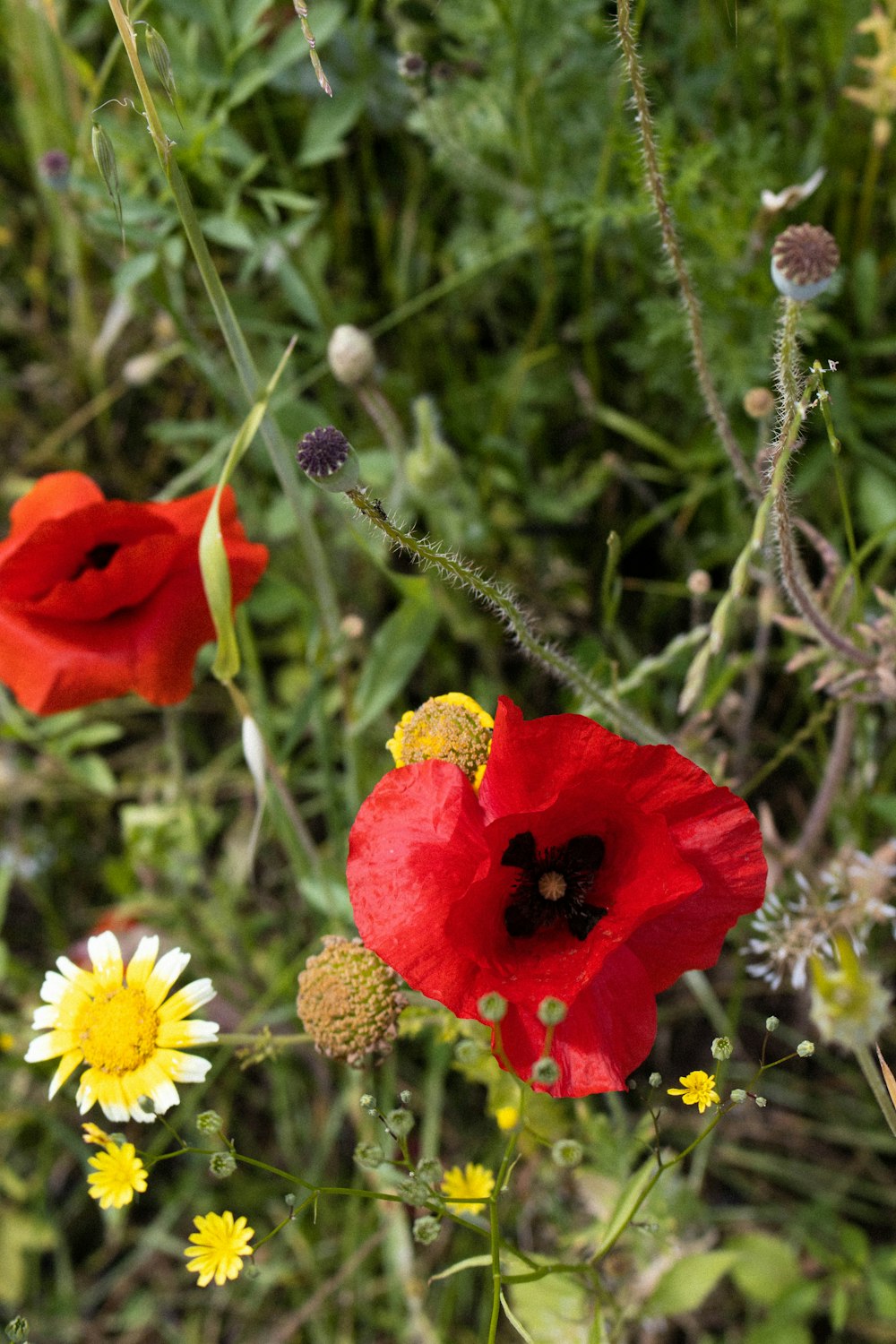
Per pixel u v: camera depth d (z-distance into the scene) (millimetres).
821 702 611
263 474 645
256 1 540
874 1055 594
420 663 652
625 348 605
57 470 708
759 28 618
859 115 607
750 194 562
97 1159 409
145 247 589
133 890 622
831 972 464
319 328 619
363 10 573
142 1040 424
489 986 384
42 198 694
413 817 395
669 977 397
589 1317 481
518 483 644
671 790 390
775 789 631
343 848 568
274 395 593
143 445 716
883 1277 548
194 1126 624
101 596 471
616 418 633
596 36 610
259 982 626
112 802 686
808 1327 581
